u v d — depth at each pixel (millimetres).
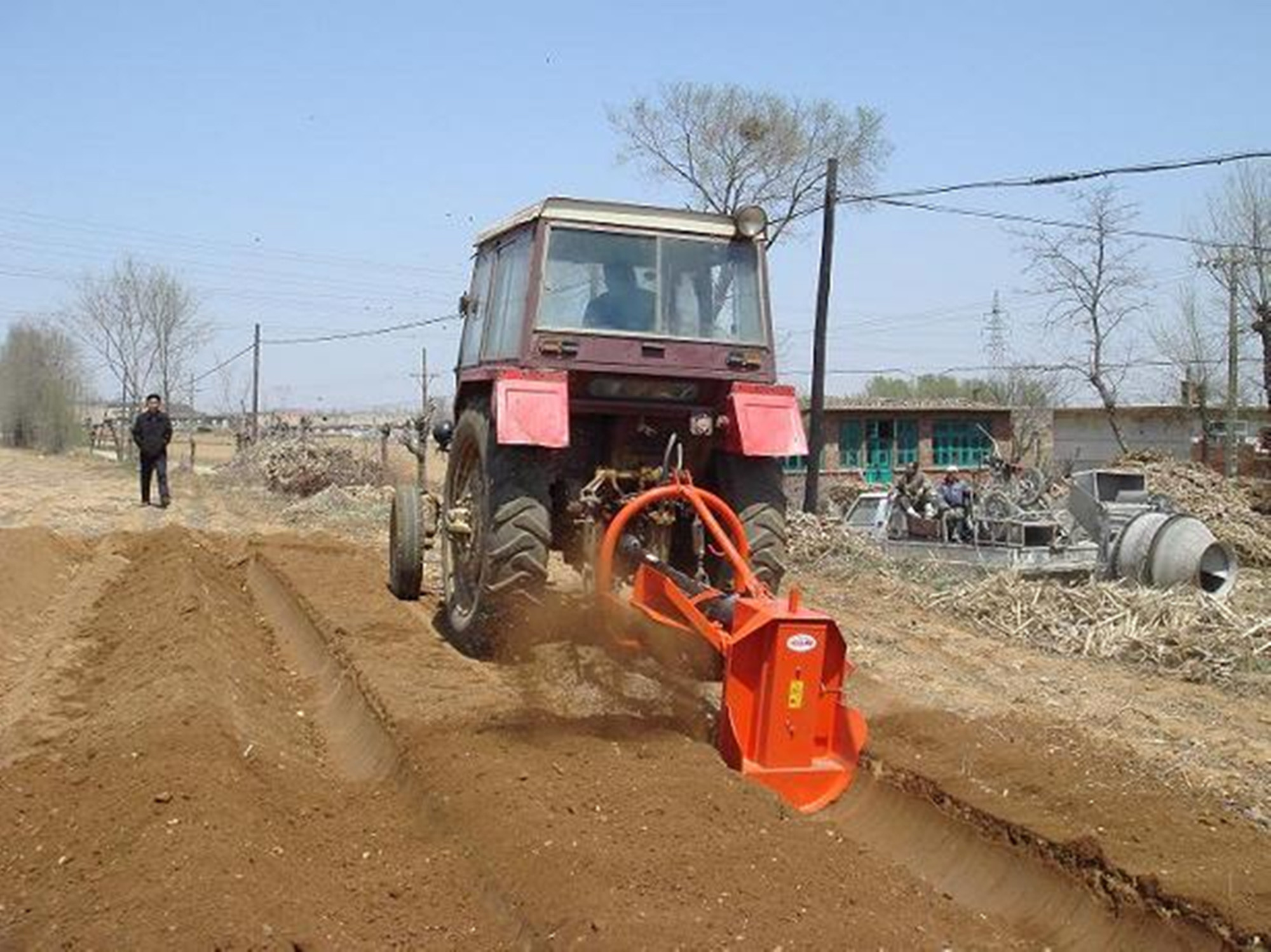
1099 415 37594
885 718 7254
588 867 4754
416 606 10312
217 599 10586
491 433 7930
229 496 23594
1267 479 23297
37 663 8297
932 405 32312
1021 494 14672
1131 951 4852
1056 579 12953
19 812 5520
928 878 5727
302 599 10336
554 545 8539
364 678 7621
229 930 4160
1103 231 40438
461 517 8602
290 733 7219
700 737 6578
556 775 5793
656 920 4340
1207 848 5258
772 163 32500
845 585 13445
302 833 5535
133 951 4066
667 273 7988
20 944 4348
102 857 4969
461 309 9734
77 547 13555
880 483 31734
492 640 8062
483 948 4523
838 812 6449
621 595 7250
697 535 7598
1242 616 10555
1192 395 31141
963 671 9328
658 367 7855
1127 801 5809
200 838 4895
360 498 21172
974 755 6473
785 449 7676
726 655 5805
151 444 20031
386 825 5734
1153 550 12422
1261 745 7387
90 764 5957
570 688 7371
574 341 7770
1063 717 7898
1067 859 5301
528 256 7977
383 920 4723
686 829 5156
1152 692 8867
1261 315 25828
